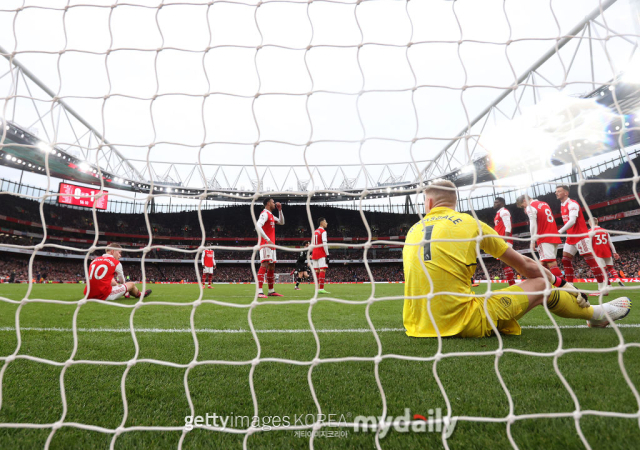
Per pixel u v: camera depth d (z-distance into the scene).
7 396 1.46
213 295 7.44
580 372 1.59
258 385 1.55
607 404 1.27
